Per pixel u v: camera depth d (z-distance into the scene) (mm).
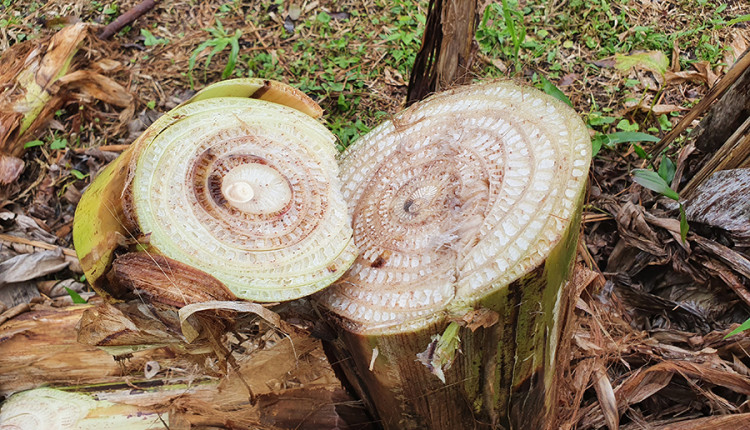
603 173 1064
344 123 1156
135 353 822
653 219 944
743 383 812
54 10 1315
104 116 1169
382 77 1220
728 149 893
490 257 654
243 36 1280
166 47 1258
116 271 680
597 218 1011
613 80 1191
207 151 716
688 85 1184
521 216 658
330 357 793
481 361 695
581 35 1259
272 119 747
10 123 1087
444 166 722
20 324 838
